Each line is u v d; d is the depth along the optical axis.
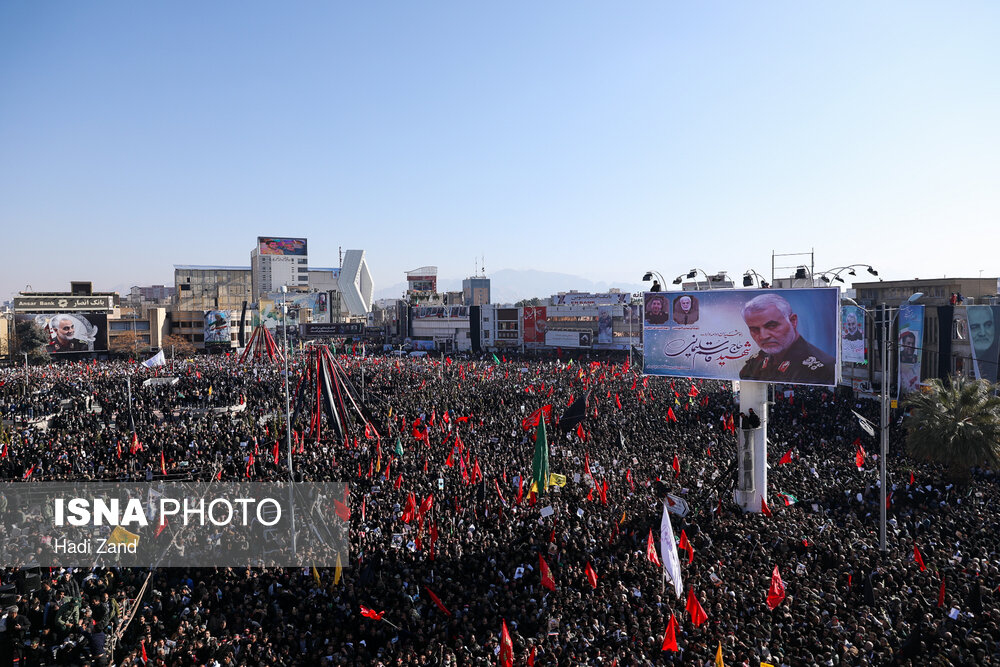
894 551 21.27
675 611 17.38
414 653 16.14
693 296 32.34
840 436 38.56
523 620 17.92
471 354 112.94
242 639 17.05
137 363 84.62
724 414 42.72
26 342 93.75
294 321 130.25
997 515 25.12
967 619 16.39
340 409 38.09
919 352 48.81
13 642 16.64
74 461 34.78
